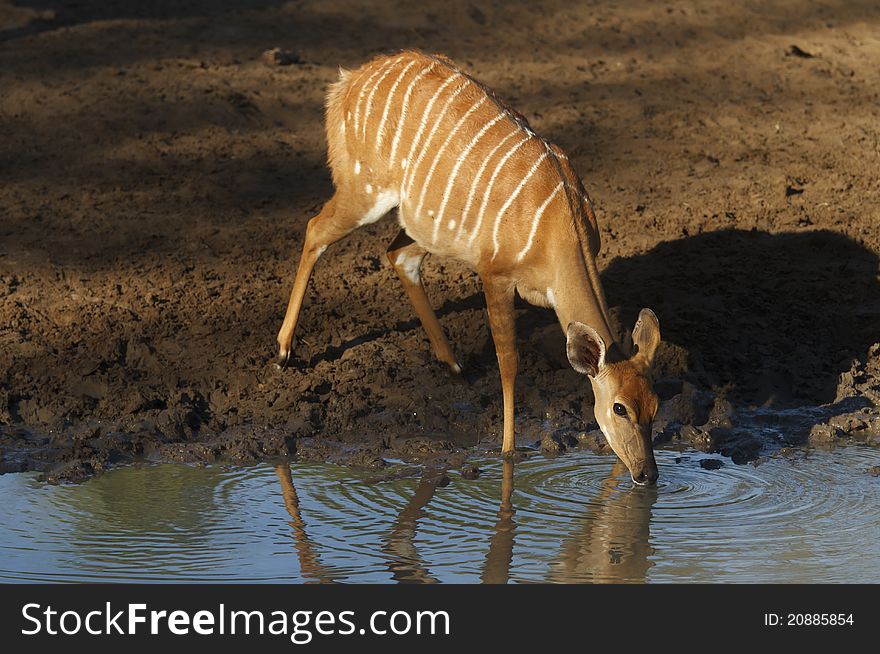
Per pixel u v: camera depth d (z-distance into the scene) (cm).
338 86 1170
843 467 1045
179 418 1120
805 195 1570
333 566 859
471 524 928
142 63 2055
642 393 929
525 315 1302
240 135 1809
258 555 875
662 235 1472
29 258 1436
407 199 1080
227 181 1664
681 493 987
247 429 1117
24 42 2148
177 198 1611
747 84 2020
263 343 1252
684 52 2181
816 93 1973
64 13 2303
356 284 1384
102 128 1805
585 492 989
